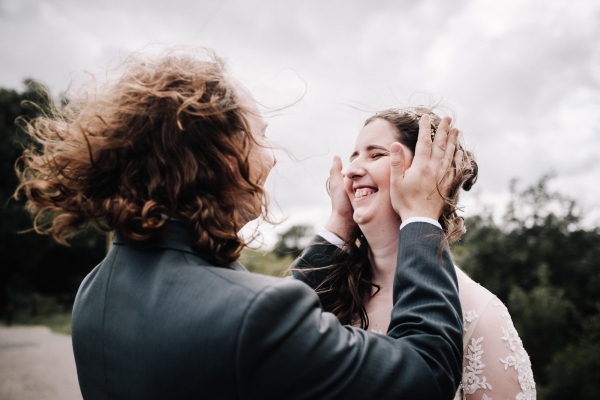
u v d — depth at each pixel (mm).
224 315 789
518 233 17328
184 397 793
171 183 896
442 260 1138
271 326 796
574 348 12820
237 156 933
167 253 897
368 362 863
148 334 833
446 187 1314
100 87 1007
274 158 1095
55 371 9953
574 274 16312
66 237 962
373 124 1614
